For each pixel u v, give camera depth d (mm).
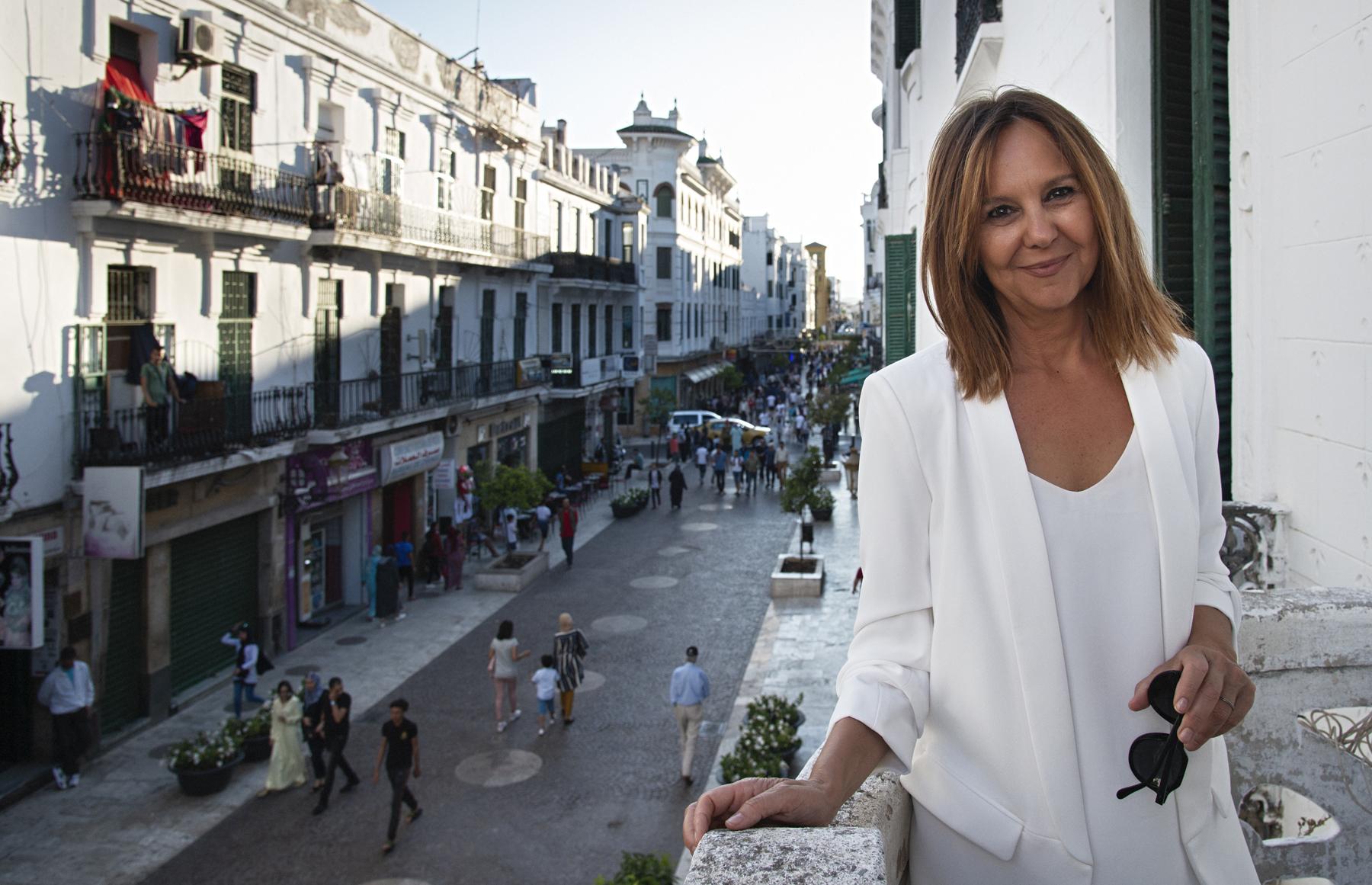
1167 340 1523
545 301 33188
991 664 1435
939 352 1550
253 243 17188
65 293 13336
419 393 22859
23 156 12602
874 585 1535
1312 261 3467
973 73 8383
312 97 18781
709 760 13789
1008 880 1448
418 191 23156
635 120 54875
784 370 87125
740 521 32000
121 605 14461
